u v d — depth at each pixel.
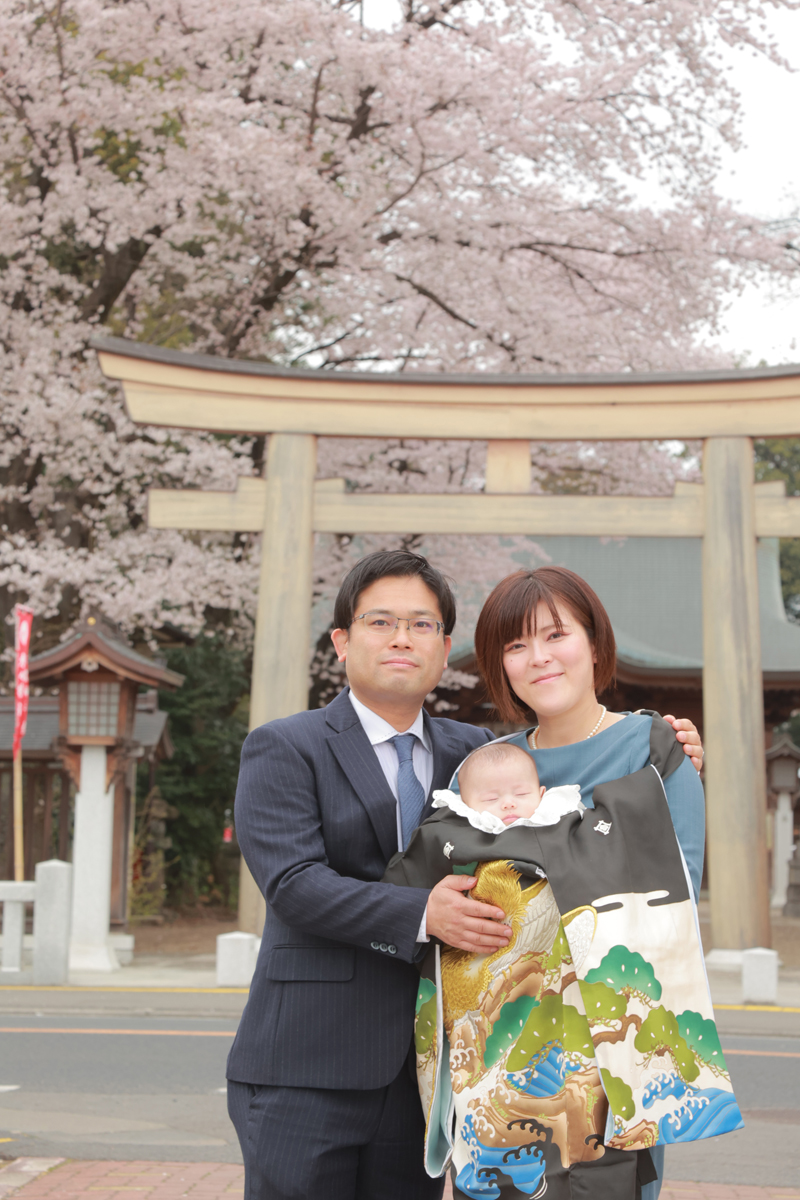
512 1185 2.16
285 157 15.12
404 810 2.57
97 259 18.25
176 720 19.55
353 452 17.27
